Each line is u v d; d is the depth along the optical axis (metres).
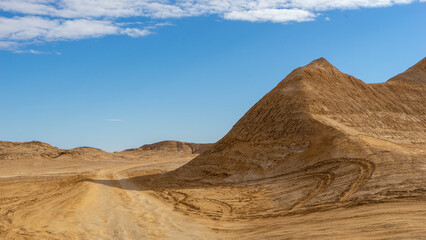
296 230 17.12
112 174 63.41
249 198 29.62
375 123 46.41
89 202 30.80
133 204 29.55
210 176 43.47
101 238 19.11
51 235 20.00
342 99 49.03
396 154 29.92
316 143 38.44
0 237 19.95
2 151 100.44
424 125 51.22
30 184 47.38
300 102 45.84
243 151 44.84
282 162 38.56
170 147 173.62
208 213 24.80
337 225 16.77
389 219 16.03
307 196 25.98
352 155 32.56
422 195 20.58
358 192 23.41
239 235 18.11
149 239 18.39
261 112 50.03
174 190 37.91
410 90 60.34
